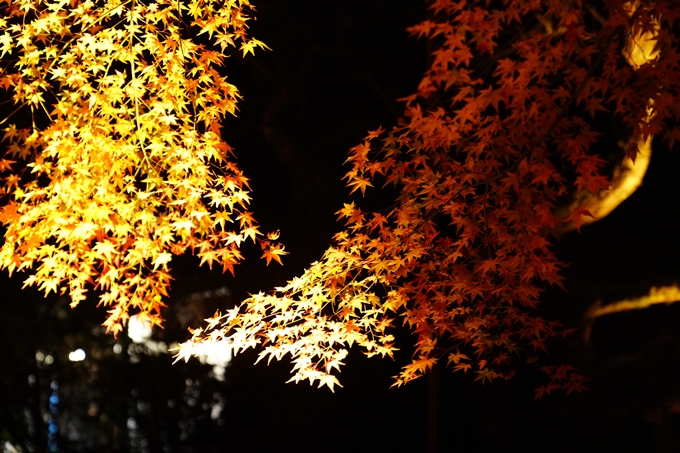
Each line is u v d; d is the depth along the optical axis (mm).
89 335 13156
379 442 9703
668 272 9461
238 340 3920
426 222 4121
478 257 4266
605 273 9281
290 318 3994
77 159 3619
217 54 4082
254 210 11086
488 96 3959
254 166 11320
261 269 10828
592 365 8500
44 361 13164
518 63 4004
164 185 3668
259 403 10617
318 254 9758
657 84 3705
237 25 4137
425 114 6184
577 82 4023
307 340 3943
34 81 3729
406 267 4125
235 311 4000
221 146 3789
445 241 4242
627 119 3879
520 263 4051
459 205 4145
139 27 3938
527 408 8625
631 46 4367
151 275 3623
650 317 9883
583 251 9266
